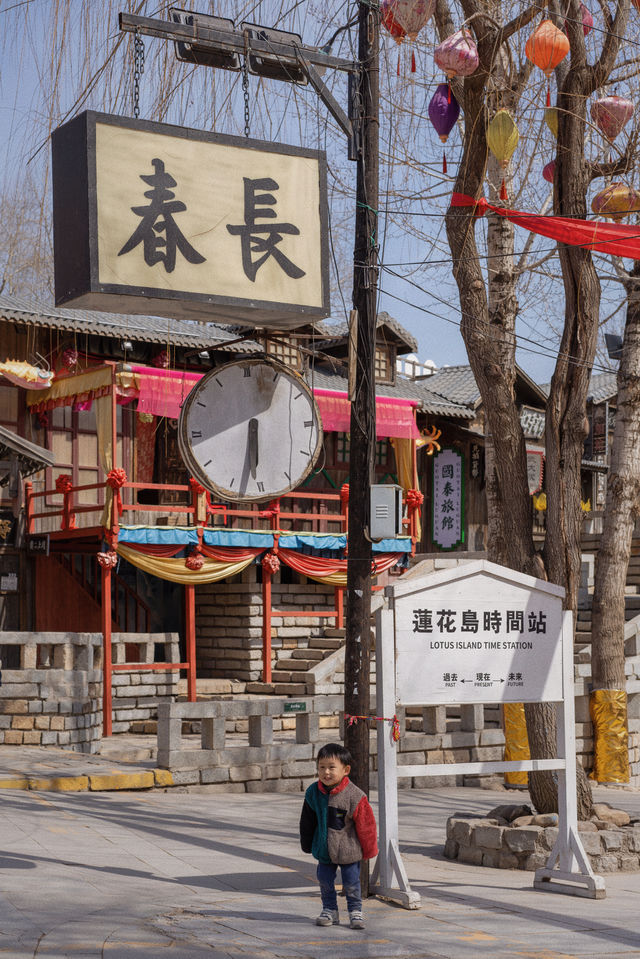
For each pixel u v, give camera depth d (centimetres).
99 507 1903
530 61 1051
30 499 2048
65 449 2145
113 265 729
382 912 783
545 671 912
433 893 859
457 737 1559
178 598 2339
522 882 921
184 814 1168
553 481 1107
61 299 754
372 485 887
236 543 2052
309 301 793
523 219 1065
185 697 2034
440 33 1135
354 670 877
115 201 733
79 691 1528
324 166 806
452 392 2941
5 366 1970
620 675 1670
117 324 2158
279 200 788
